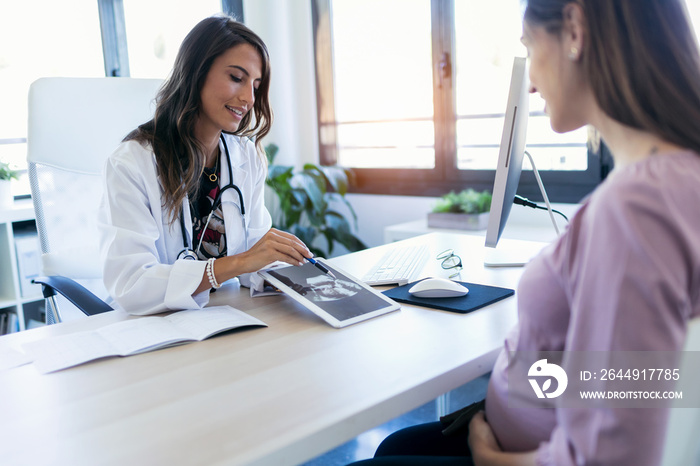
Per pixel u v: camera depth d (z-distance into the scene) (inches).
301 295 46.6
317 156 146.9
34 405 31.3
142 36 129.6
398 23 128.8
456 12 118.2
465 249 67.5
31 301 111.5
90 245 66.2
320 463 74.7
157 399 31.4
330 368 34.8
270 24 139.1
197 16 135.7
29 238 104.2
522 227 108.7
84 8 122.3
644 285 20.5
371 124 137.3
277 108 141.7
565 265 24.6
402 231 111.6
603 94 24.2
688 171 22.1
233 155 63.3
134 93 69.0
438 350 37.2
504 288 50.5
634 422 21.0
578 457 22.4
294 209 130.7
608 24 23.7
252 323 42.6
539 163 110.6
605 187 22.9
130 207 52.9
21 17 115.0
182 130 57.3
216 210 60.9
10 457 26.0
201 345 39.6
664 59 23.2
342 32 138.4
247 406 30.1
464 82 119.5
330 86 141.5
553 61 26.4
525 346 27.9
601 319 21.6
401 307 46.8
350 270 59.1
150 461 25.3
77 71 122.8
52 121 65.1
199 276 47.4
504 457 28.4
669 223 20.7
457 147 123.3
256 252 48.8
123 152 55.9
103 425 28.8
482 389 93.4
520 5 28.3
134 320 44.9
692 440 22.7
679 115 23.0
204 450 26.0
